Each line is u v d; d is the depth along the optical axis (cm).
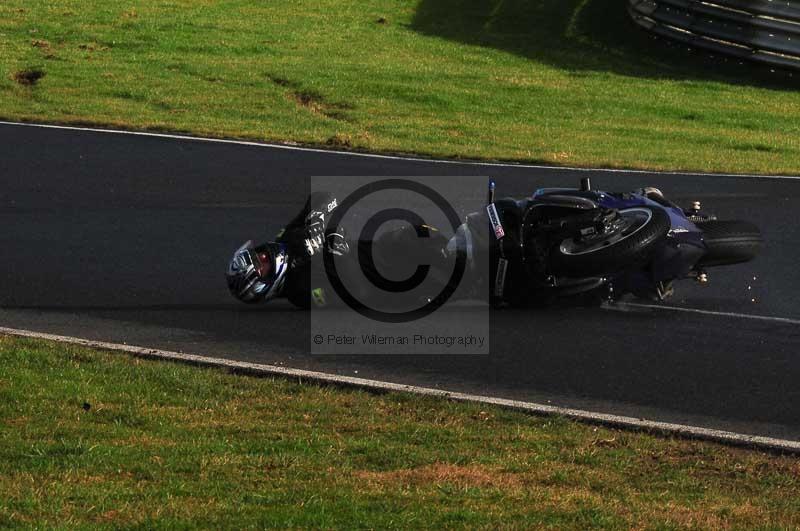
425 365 3119
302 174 6044
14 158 6331
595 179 6009
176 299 3850
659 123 8588
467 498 2152
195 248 4541
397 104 8794
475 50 11619
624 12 13050
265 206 5291
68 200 5397
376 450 2434
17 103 8181
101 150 6581
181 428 2586
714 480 2302
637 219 3325
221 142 6919
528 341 3306
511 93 9469
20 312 3703
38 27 11556
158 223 4950
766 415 2700
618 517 2062
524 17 13088
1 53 10244
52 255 4434
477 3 13775
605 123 8419
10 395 2788
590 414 2688
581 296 3491
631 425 2611
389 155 6638
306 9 13412
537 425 2636
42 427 2569
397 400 2808
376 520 2017
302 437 2528
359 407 2758
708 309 3622
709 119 8862
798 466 2372
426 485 2227
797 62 10519
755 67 10906
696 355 3161
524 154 6731
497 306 3644
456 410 2727
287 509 2072
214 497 2147
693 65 11150
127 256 4422
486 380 2988
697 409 2744
